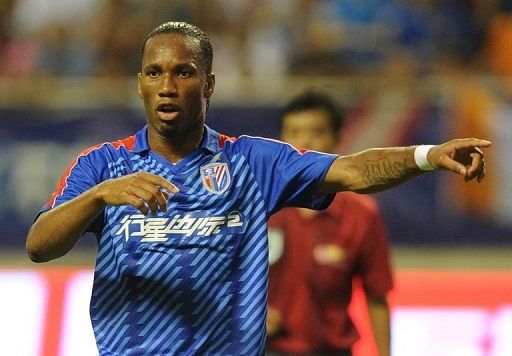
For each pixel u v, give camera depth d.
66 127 32.16
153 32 13.75
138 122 32.12
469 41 36.94
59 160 32.16
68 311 26.88
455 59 36.47
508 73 36.44
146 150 13.81
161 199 12.21
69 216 12.56
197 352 13.29
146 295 13.34
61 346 26.39
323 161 13.74
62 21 37.25
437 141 31.22
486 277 27.08
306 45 35.88
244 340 13.38
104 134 32.09
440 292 26.91
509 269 31.16
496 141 31.16
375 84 31.50
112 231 13.42
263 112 31.95
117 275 13.43
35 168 32.19
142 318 13.37
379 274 19.33
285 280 19.17
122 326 13.41
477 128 31.19
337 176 13.63
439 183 31.73
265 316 13.51
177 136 13.73
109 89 32.38
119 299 13.43
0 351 26.36
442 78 32.75
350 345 19.22
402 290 27.00
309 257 19.11
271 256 19.22
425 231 31.73
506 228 31.44
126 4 37.31
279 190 13.78
